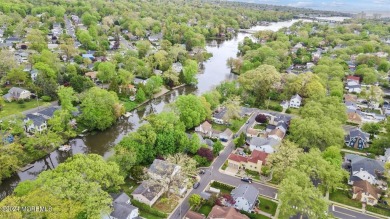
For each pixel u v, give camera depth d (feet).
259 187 306.96
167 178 281.13
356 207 287.07
